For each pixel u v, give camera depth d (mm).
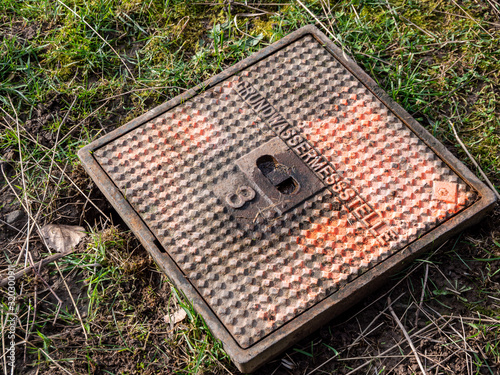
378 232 955
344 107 1039
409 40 1194
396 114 1030
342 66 1073
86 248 1031
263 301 919
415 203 971
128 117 1134
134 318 986
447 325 958
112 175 1003
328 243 950
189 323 973
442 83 1143
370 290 955
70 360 953
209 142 1020
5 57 1173
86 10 1208
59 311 989
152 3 1236
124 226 1064
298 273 934
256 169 994
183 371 945
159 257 951
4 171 1097
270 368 947
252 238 956
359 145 1010
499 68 1156
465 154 1079
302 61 1081
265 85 1062
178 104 1052
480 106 1124
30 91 1159
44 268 1018
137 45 1205
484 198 972
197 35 1208
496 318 957
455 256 1002
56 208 1065
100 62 1185
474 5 1225
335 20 1209
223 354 945
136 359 957
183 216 973
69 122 1134
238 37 1203
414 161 997
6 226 1051
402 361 940
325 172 991
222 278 935
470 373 925
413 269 985
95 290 995
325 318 933
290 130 1023
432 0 1231
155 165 1006
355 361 947
